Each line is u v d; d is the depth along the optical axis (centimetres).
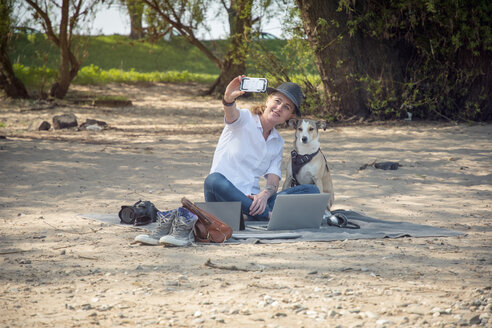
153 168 1232
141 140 1744
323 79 2217
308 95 2294
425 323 370
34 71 3762
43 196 916
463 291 443
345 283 464
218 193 724
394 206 888
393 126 2088
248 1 2362
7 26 2945
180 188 1017
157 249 594
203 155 1446
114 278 479
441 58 2208
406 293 436
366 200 939
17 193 934
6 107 2733
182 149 1550
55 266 520
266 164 758
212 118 2608
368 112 2233
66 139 1705
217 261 541
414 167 1280
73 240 632
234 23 2927
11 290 444
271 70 2366
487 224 756
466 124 2138
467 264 534
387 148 1578
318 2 2064
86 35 3234
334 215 738
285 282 467
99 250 586
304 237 660
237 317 382
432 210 855
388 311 392
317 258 555
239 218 689
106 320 377
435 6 2067
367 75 2150
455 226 742
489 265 531
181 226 614
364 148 1584
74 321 375
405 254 575
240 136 728
